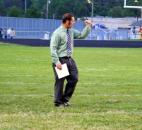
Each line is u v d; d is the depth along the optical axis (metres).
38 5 186.50
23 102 25.14
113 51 87.25
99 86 33.38
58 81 23.69
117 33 139.75
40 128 18.42
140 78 39.72
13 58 63.53
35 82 35.59
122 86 33.56
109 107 23.72
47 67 49.94
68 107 23.52
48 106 23.78
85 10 179.88
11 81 36.06
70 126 18.86
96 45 105.25
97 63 57.50
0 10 179.62
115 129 18.38
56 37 23.44
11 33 130.12
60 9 178.88
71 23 23.58
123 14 178.75
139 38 136.00
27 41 108.38
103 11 181.50
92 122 19.66
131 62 60.22
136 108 23.45
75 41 103.69
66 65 23.50
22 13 173.00
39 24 146.38
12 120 19.86
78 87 32.53
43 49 89.00
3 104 24.36
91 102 25.41
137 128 18.59
